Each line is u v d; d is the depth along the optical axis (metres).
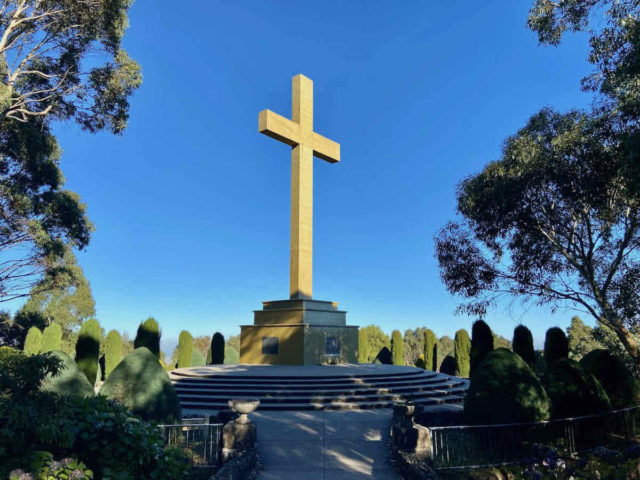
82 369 17.62
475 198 15.01
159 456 6.04
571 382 12.18
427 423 12.88
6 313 35.97
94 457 5.59
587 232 15.12
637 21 9.48
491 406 10.78
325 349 23.50
